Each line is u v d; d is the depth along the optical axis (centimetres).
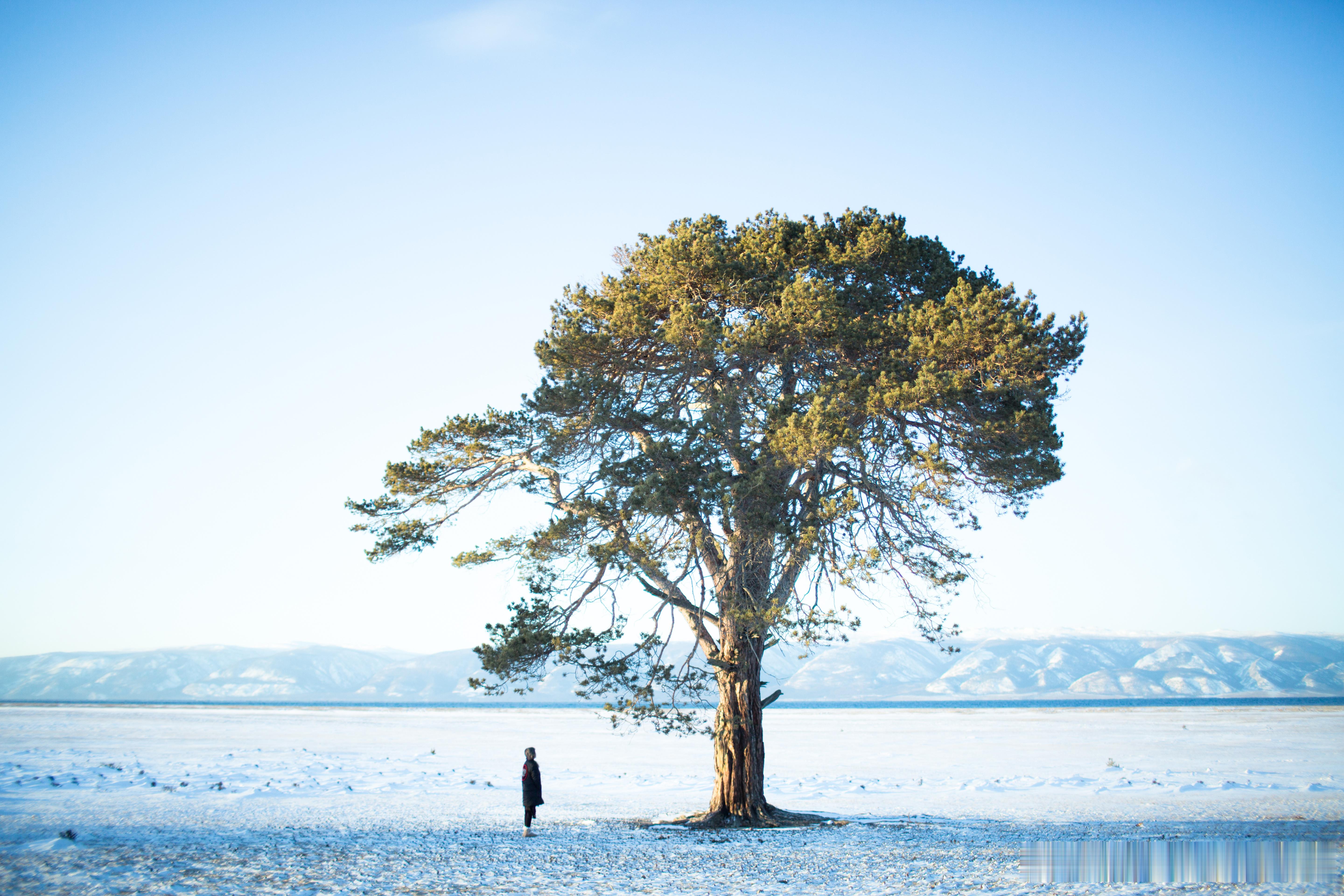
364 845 1416
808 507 1520
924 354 1509
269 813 1919
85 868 1106
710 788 2684
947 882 1073
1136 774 3067
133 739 4500
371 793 2473
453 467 1686
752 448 1542
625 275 1848
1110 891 1001
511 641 1498
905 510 1543
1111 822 1834
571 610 1606
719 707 1752
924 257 1789
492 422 1644
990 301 1463
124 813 1834
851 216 1859
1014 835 1562
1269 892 984
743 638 1672
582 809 2138
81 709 10062
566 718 8312
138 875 1068
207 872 1106
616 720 1611
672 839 1531
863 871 1160
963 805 2209
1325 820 1845
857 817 1917
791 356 1625
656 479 1427
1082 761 3669
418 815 1953
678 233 1795
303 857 1259
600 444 1630
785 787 2625
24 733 4822
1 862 1151
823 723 7444
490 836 1577
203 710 10338
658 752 4225
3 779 2452
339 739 4888
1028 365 1433
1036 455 1460
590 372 1633
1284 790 2553
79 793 2198
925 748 4516
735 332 1596
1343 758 3709
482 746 4544
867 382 1533
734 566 1582
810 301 1528
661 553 1619
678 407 1700
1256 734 5253
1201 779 2870
